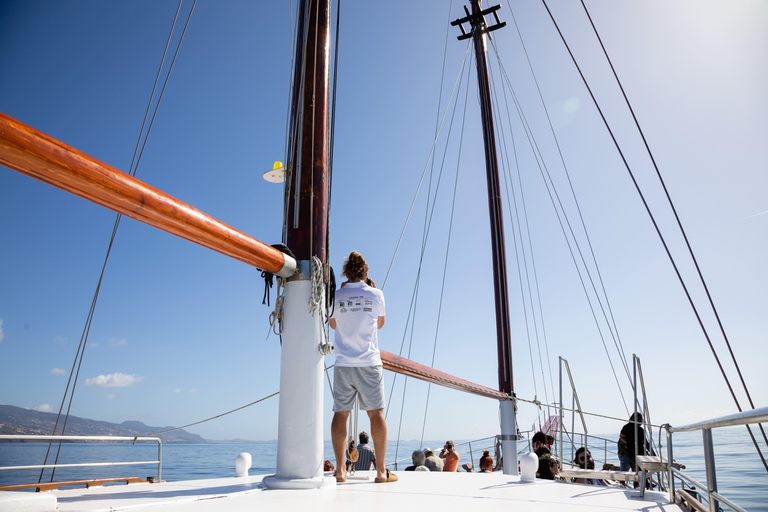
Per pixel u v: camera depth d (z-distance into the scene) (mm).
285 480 2850
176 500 2219
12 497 1475
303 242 3225
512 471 9164
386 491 2910
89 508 1861
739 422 1667
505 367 10055
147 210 1922
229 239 2400
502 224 11500
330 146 3664
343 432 3480
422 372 4590
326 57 3697
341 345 3506
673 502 2957
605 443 6340
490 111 12516
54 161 1572
